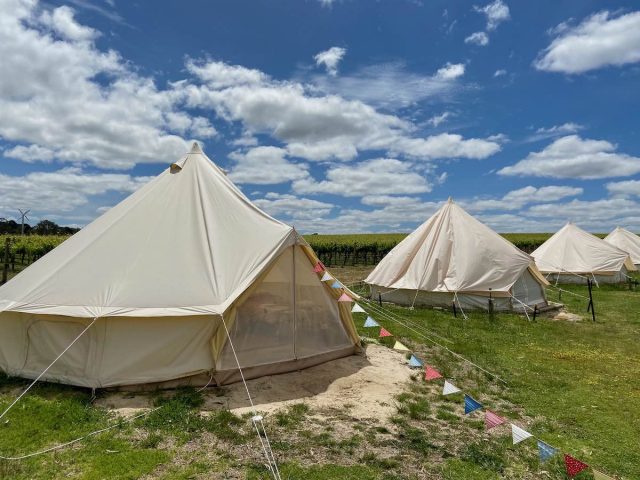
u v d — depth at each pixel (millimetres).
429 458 4559
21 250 20781
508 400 6383
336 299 8000
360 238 43375
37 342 6176
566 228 21453
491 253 13047
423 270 13305
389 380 6938
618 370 7840
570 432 5375
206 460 4324
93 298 5961
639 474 4402
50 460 4230
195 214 7250
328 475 4117
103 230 7055
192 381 6188
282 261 7121
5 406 5336
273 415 5449
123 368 5867
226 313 6219
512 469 4426
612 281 19844
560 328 11086
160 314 5793
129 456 4309
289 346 7145
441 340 9531
